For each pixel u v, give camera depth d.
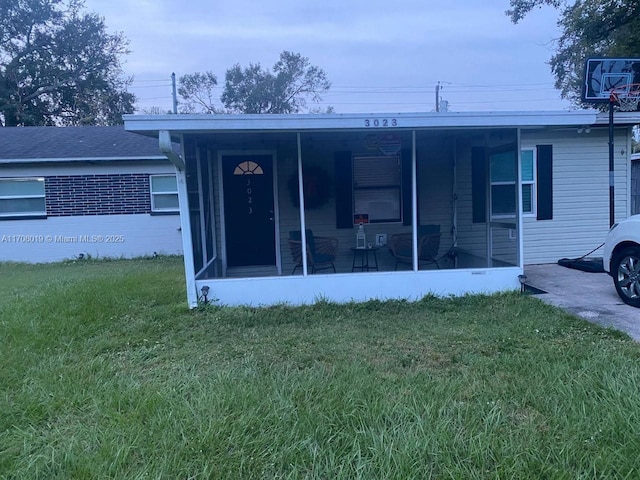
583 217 9.25
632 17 16.36
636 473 2.43
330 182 8.76
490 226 7.93
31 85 28.95
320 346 4.66
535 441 2.74
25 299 6.79
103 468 2.56
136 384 3.70
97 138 14.12
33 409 3.31
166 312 6.09
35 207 12.62
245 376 3.80
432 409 3.12
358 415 3.06
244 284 6.51
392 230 8.88
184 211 6.33
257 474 2.54
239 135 7.61
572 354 4.17
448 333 4.96
